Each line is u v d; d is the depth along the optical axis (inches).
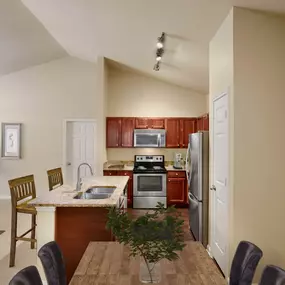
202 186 153.3
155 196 234.2
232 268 67.2
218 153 131.4
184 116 261.3
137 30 154.8
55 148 260.1
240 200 108.0
